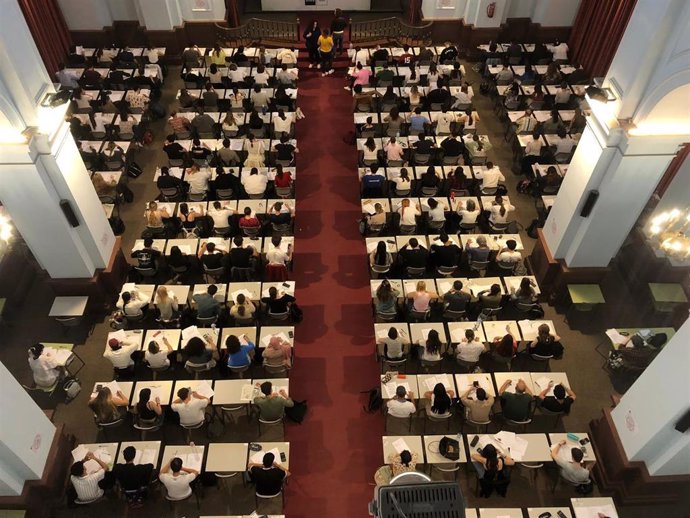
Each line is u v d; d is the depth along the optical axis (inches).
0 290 489.1
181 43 764.0
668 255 500.4
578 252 480.4
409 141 608.1
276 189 552.7
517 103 659.4
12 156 393.4
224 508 396.8
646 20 368.2
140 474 361.7
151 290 475.8
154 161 635.5
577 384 464.1
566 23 767.1
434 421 437.7
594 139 431.5
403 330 446.9
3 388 336.5
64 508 391.9
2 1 353.7
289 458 420.5
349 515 394.9
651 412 362.3
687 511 398.9
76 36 763.4
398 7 846.5
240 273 520.7
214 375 462.0
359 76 673.6
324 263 542.0
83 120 627.2
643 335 445.4
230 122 605.0
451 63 723.4
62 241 451.5
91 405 392.2
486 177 554.6
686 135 397.1
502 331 448.1
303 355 476.7
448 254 481.1
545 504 401.1
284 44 777.6
